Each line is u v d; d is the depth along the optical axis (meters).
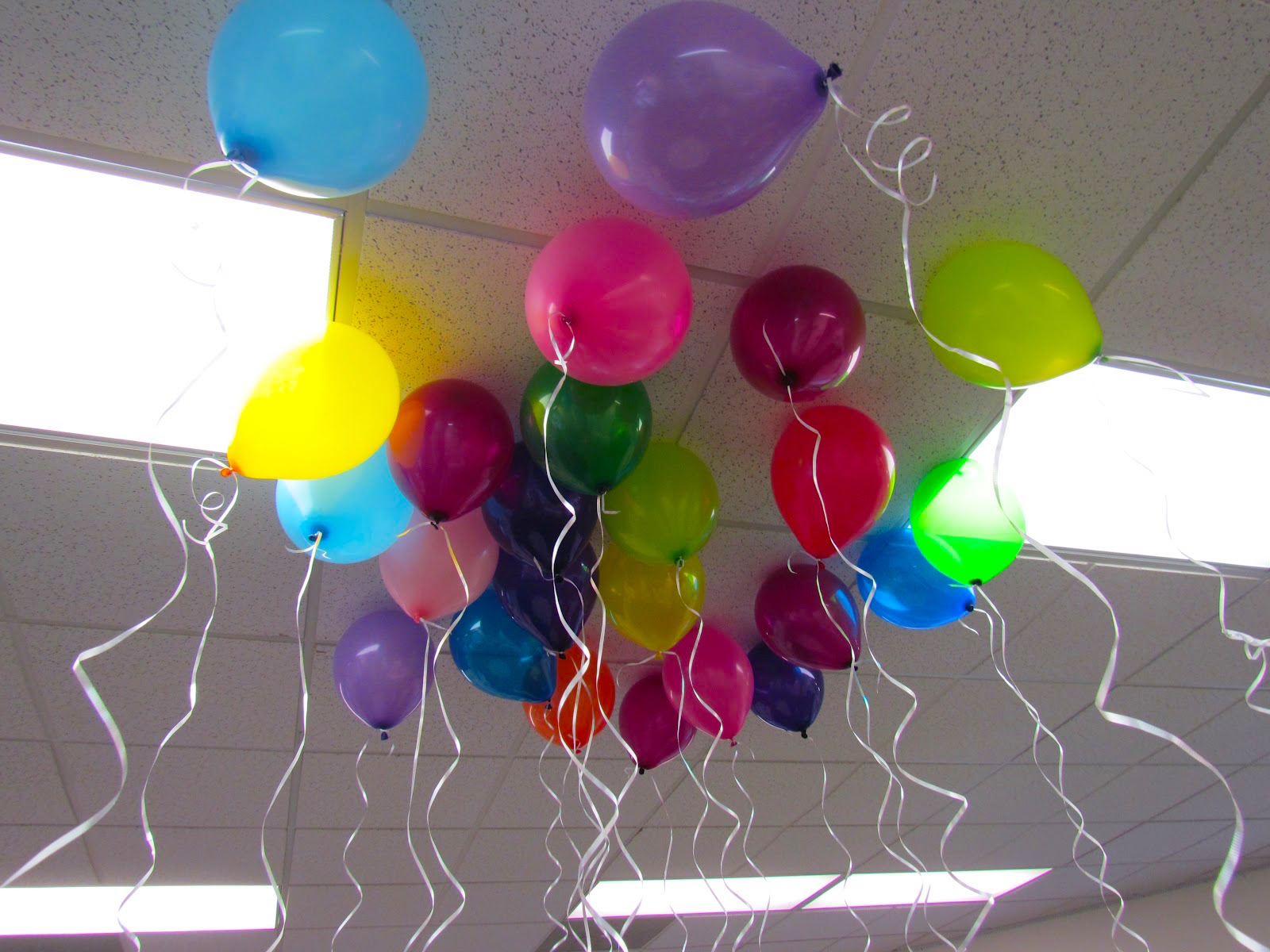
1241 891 3.68
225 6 0.91
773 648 1.58
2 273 1.13
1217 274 1.30
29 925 2.40
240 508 1.38
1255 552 1.88
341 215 1.09
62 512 1.36
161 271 1.15
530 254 1.16
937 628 1.92
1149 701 2.37
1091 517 1.76
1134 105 1.10
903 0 0.98
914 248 1.22
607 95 0.87
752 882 3.00
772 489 1.36
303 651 1.67
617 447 1.13
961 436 1.51
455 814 2.25
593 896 2.85
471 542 1.33
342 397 1.03
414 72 0.86
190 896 2.43
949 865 3.23
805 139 1.08
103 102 0.96
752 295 1.14
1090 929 4.00
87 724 1.78
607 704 1.57
